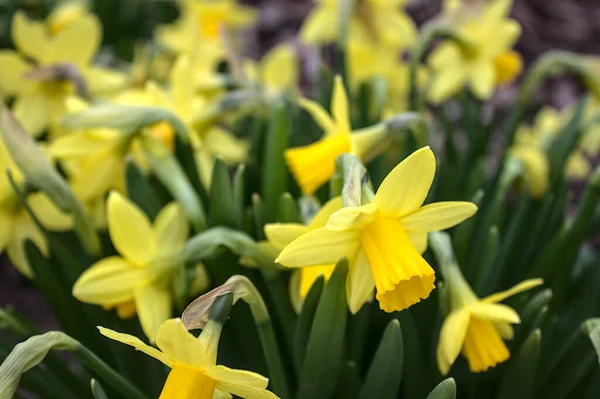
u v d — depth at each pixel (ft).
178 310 1.48
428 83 1.96
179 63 1.67
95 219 1.70
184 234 1.50
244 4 3.75
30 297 2.40
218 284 1.49
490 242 1.50
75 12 2.34
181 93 1.68
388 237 1.25
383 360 1.35
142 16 3.02
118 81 1.86
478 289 1.53
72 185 1.62
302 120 1.82
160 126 1.67
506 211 1.83
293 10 3.67
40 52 1.78
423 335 1.50
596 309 1.59
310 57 3.18
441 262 1.40
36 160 1.47
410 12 3.51
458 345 1.34
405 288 1.27
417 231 1.27
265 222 1.58
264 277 1.46
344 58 1.80
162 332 1.18
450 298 1.39
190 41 2.18
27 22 1.76
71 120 1.52
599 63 1.80
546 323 1.54
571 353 1.44
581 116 1.78
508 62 1.97
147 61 2.20
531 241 1.69
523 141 2.33
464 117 1.87
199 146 1.63
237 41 2.57
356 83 2.12
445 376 1.48
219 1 2.58
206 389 1.22
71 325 1.53
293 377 1.50
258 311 1.30
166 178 1.53
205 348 1.22
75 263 1.51
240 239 1.40
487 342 1.37
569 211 2.64
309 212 1.50
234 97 1.69
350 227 1.25
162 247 1.48
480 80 1.90
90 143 1.59
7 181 1.55
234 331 1.52
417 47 1.84
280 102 1.58
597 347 1.32
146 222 1.45
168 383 1.22
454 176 1.76
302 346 1.41
